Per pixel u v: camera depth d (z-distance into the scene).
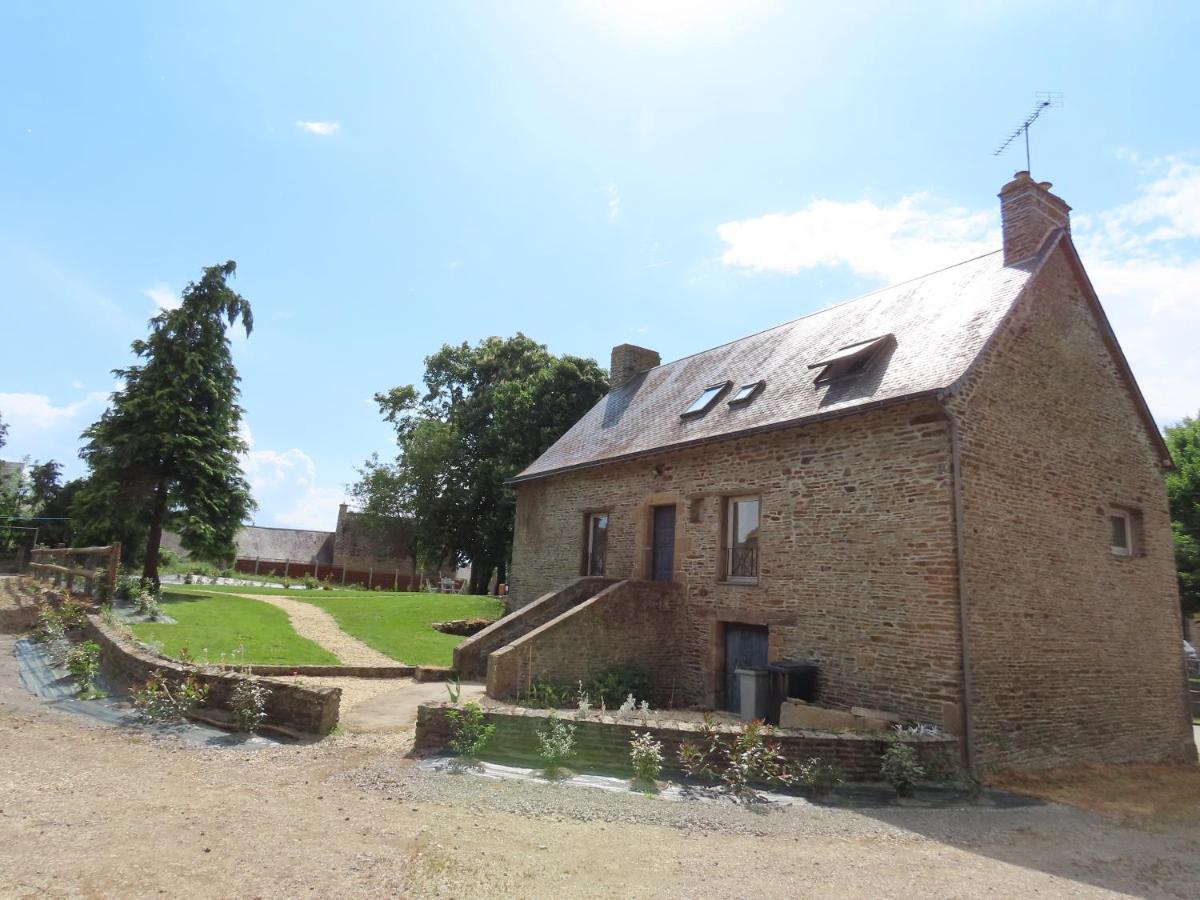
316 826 5.62
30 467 36.88
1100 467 12.64
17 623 15.31
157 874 4.51
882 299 14.75
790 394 13.25
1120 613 12.35
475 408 35.66
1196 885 5.88
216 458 20.58
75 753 7.29
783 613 12.18
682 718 11.66
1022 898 5.29
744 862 5.62
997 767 9.66
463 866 5.04
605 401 21.78
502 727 8.45
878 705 10.47
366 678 13.72
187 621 15.73
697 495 14.33
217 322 21.75
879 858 5.96
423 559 39.47
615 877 5.09
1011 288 11.76
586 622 13.18
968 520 10.08
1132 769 11.33
